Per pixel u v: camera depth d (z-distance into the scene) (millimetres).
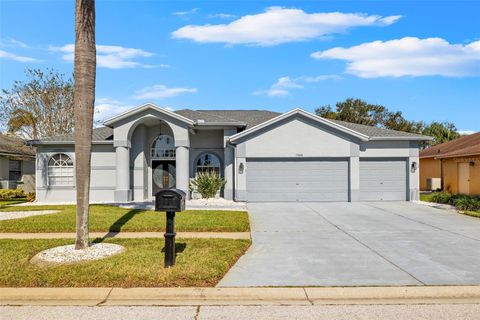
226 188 19828
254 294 6117
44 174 20844
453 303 5824
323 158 18844
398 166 19578
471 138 26078
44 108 31688
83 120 8234
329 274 7020
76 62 8164
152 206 16875
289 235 10664
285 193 18734
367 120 48375
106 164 20828
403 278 6770
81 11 8109
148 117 19359
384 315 5312
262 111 26250
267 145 18688
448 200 17906
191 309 5574
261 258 8188
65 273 6742
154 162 21625
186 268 6949
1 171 26094
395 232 11062
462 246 9258
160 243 9148
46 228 11172
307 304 5809
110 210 14656
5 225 11547
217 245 8953
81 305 5762
